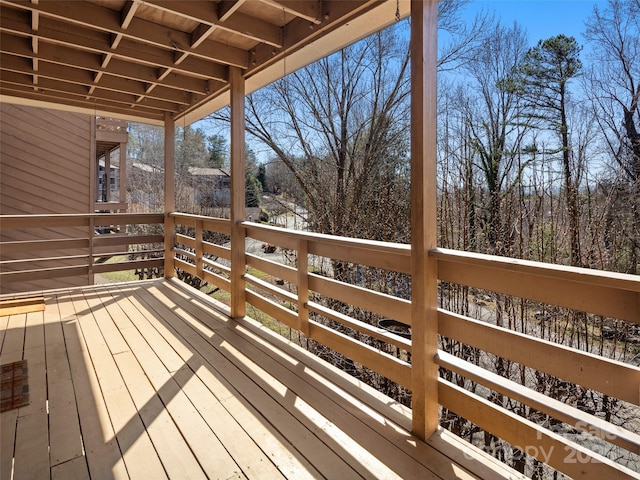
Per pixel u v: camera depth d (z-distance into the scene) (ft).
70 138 20.34
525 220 11.75
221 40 9.36
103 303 12.87
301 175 25.11
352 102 24.09
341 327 16.55
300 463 4.93
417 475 4.66
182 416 6.07
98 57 10.14
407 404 12.89
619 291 3.65
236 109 10.43
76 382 7.25
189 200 33.88
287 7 6.83
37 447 5.31
